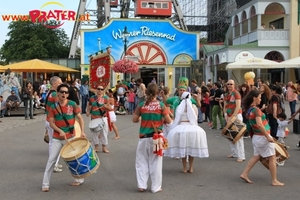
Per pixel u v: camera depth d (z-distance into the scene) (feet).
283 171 26.76
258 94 23.44
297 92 59.31
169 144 25.88
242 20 115.85
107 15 157.99
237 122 30.09
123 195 21.29
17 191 22.17
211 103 53.57
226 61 99.96
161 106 21.71
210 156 32.30
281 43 102.94
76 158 20.97
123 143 39.06
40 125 55.57
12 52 202.90
